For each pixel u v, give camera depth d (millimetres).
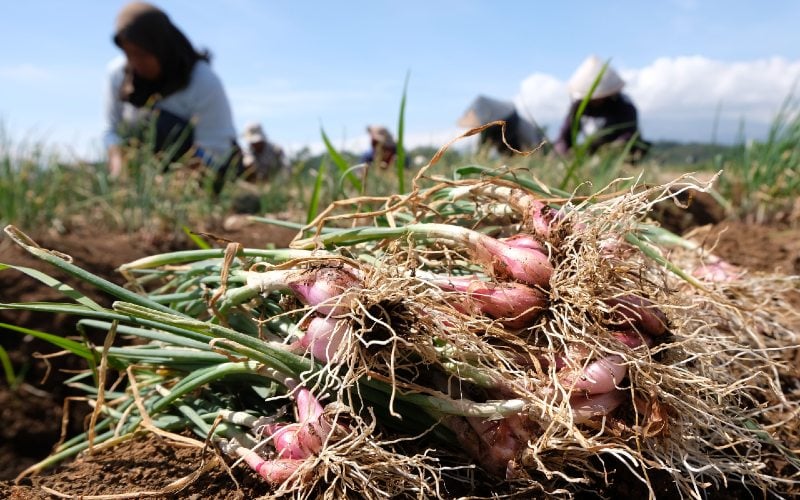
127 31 1514
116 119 1768
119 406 581
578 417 381
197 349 471
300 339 409
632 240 484
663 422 388
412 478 376
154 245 1198
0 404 855
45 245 1038
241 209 1570
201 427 451
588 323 393
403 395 400
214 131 1671
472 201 544
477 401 417
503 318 412
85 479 442
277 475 384
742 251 968
